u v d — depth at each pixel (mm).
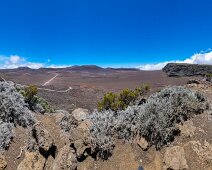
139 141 11938
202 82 24484
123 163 11516
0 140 12352
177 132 12000
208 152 10961
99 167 11641
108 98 16719
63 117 15422
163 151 11469
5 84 17016
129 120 13023
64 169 11359
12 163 11750
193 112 12953
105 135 12477
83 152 11875
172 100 13164
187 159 10898
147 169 11094
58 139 13891
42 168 11703
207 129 12109
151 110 12648
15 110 14688
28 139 13141
